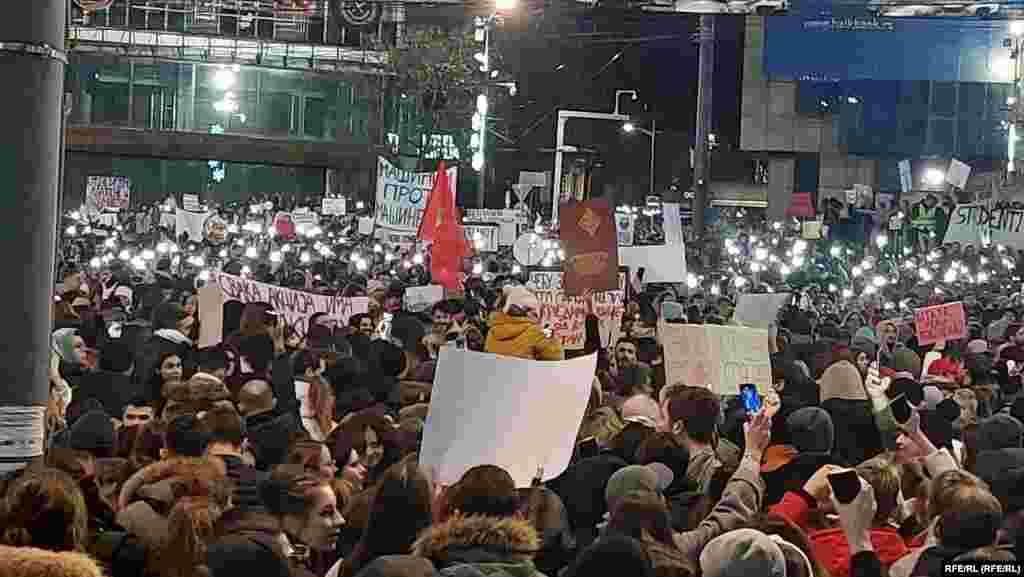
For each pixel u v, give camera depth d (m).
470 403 7.77
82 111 59.72
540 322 14.19
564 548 7.63
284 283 21.33
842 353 13.16
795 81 64.94
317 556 7.38
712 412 8.77
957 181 34.41
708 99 36.75
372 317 16.39
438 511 6.96
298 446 8.07
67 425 9.95
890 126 63.47
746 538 6.09
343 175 63.09
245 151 60.41
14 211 5.94
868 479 7.84
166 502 6.83
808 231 36.12
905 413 9.30
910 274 31.58
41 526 5.68
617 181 72.19
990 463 8.87
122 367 12.60
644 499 6.67
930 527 7.31
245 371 11.66
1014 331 19.89
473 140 57.19
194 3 54.72
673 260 19.58
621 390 11.60
